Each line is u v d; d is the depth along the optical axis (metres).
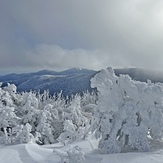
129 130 8.71
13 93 23.83
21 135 11.30
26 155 8.64
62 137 13.77
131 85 9.12
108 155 7.94
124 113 8.89
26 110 21.12
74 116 23.08
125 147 9.46
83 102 49.44
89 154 8.88
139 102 9.27
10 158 8.35
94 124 9.98
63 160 6.53
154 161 6.66
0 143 11.56
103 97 9.56
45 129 18.95
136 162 6.75
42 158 8.34
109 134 9.23
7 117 17.11
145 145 8.48
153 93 8.61
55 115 24.56
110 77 9.66
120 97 9.45
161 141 9.56
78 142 11.75
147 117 8.62
